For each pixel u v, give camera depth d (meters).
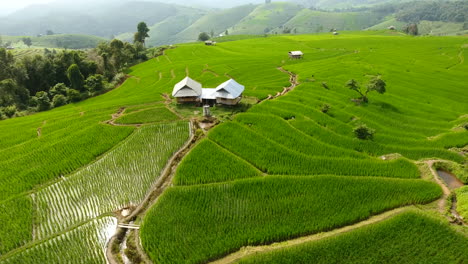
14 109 79.69
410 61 117.06
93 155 48.66
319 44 165.62
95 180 42.50
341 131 56.72
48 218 35.81
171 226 33.25
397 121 62.56
